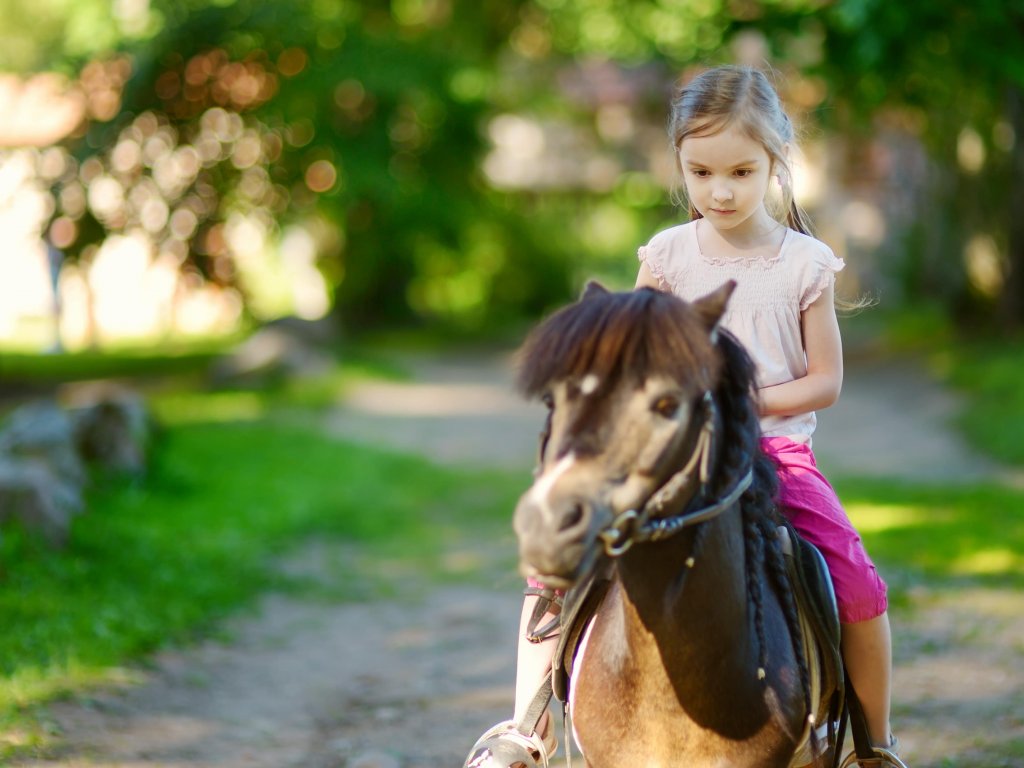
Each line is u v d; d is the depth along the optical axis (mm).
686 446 2379
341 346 23703
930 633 6570
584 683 2848
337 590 8188
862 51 11445
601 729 2787
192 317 32625
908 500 10195
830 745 3168
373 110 25266
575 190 33594
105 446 10727
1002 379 15078
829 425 15156
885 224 26297
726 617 2650
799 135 3645
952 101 16281
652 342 2281
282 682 6219
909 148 24609
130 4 23953
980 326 20203
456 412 17156
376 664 6582
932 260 22859
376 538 9828
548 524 2164
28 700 5316
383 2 26922
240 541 8969
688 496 2428
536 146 33844
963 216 20203
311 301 32281
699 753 2707
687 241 3170
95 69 23906
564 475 2221
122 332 31875
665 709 2701
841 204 27062
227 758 5043
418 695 6039
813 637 2930
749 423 2557
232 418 15445
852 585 3033
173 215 23891
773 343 3061
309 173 24609
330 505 10578
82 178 22969
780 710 2725
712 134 2873
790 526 3016
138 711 5500
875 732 3232
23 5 35531
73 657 5898
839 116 15297
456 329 29766
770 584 2852
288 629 7215
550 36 30125
